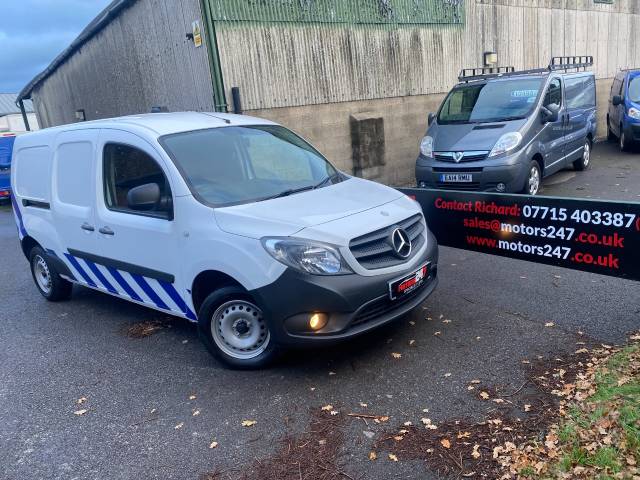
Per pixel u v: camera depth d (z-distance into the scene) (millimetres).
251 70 9047
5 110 49625
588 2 15500
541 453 2879
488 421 3227
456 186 8125
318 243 3625
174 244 4211
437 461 2941
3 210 16625
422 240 4289
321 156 5293
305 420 3451
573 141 9961
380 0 10625
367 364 4062
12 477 3170
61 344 5047
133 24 10766
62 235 5480
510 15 13367
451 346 4211
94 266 5211
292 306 3639
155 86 10719
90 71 14117
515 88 8859
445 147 8250
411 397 3582
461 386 3645
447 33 12000
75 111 16609
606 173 10578
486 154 7836
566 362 3797
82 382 4258
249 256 3721
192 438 3383
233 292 3939
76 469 3193
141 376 4262
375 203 4227
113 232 4750
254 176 4531
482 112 8719
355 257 3701
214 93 8750
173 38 9570
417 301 4109
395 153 11539
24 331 5469
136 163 4535
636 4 17359
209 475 3021
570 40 15320
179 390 3984
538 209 4430
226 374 4148
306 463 3041
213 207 4016
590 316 4488
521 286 5301
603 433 2898
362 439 3203
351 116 10562
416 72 11570
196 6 8633
